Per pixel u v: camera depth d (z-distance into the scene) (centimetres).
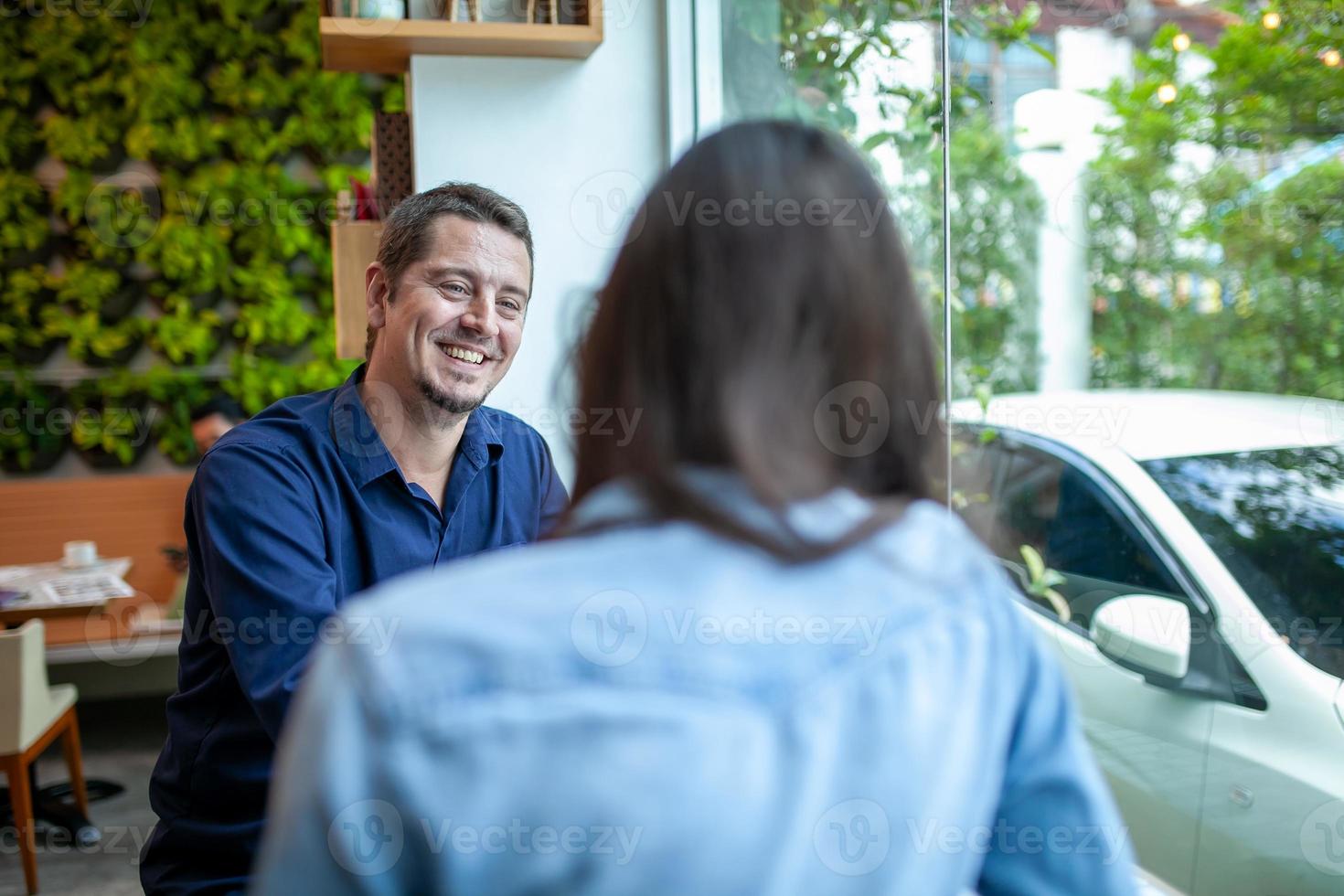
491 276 151
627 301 56
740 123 60
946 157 185
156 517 427
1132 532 143
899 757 53
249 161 446
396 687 47
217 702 139
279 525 135
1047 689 62
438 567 155
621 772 47
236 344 454
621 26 254
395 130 269
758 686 50
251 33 441
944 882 55
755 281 54
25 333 431
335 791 46
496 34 233
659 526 52
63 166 432
